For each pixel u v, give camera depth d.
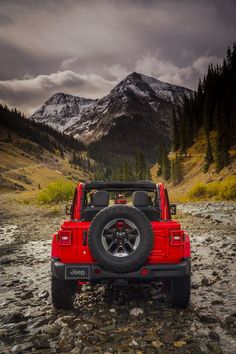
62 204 31.83
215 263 9.17
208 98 142.62
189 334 4.77
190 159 124.75
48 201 33.91
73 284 5.95
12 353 4.40
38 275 8.55
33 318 5.62
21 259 10.62
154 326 5.06
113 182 7.10
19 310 6.05
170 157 146.25
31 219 22.23
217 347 4.28
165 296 6.44
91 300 6.37
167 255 5.54
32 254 11.34
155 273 5.40
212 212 23.09
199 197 39.94
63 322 5.32
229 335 4.74
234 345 4.44
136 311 5.59
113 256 5.26
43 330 4.98
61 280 5.73
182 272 5.41
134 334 4.80
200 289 6.93
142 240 5.26
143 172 136.62
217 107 129.38
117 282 5.54
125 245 5.46
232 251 10.73
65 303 5.82
